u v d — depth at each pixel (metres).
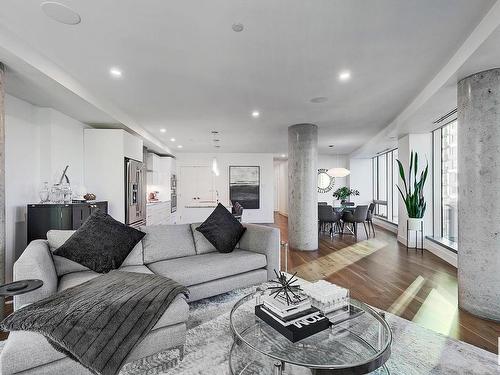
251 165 9.69
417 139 5.41
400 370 1.76
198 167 9.50
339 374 1.39
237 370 1.75
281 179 12.49
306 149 5.32
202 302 2.79
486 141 2.60
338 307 1.83
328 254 4.91
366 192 9.71
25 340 1.44
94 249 2.44
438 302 2.86
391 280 3.52
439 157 5.33
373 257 4.69
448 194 5.17
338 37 2.38
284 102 4.07
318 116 4.84
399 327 2.34
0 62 2.47
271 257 3.15
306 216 5.27
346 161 10.04
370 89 3.58
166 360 1.87
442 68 2.96
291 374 1.66
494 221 2.55
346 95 3.79
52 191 3.62
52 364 1.49
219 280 2.76
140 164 5.50
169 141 7.27
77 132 4.43
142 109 4.42
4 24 2.18
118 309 1.68
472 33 2.30
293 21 2.15
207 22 2.16
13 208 3.32
